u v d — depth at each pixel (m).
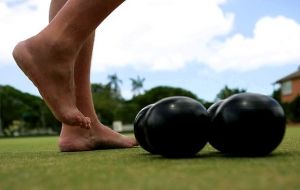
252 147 0.74
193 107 0.78
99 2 0.85
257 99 0.75
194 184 0.45
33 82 0.90
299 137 1.95
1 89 19.39
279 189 0.41
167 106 0.77
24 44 0.89
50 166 0.67
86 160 0.78
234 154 0.77
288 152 0.85
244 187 0.42
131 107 17.83
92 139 1.15
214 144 0.80
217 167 0.59
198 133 0.77
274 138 0.74
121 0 0.85
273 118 0.73
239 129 0.74
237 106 0.75
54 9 1.08
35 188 0.45
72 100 0.91
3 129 18.56
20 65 0.90
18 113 18.81
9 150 1.47
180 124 0.76
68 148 1.13
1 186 0.47
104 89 21.53
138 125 0.90
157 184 0.45
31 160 0.82
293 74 16.34
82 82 1.15
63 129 1.16
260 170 0.54
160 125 0.76
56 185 0.46
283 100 16.30
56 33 0.87
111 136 1.17
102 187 0.44
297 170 0.54
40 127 18.94
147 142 0.81
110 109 18.80
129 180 0.49
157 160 0.74
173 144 0.76
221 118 0.76
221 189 0.42
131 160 0.75
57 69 0.88
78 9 0.86
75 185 0.46
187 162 0.68
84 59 1.15
